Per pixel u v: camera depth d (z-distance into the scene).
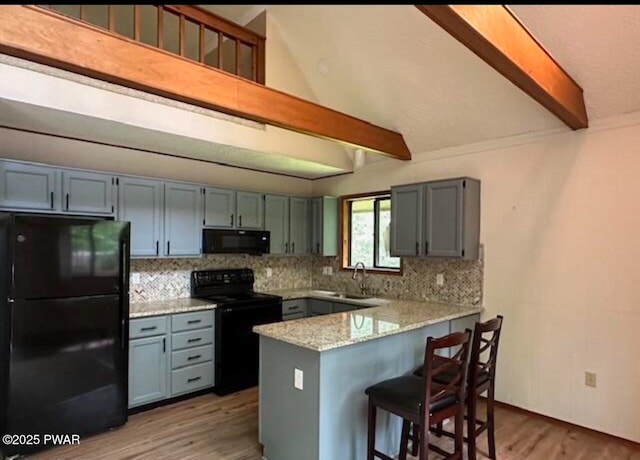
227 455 2.80
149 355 3.51
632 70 2.73
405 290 4.50
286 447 2.59
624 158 3.04
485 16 2.01
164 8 3.05
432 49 3.23
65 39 2.14
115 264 3.13
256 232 4.67
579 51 2.69
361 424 2.62
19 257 2.69
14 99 2.52
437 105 3.75
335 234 5.29
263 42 4.01
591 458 2.78
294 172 5.14
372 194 4.91
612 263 3.09
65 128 3.17
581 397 3.22
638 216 2.98
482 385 2.67
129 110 3.05
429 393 2.17
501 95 3.34
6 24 1.96
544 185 3.46
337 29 3.63
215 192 4.33
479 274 3.85
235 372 4.02
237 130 3.77
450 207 3.77
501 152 3.74
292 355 2.56
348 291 5.14
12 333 2.67
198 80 2.68
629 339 3.00
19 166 3.09
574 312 3.27
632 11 2.39
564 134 3.35
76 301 2.94
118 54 2.34
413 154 4.44
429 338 2.15
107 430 3.12
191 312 3.79
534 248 3.51
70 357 2.91
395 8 3.08
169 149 3.90
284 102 3.20
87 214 3.42
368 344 2.69
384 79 3.79
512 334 3.63
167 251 3.93
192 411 3.53
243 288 4.84
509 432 3.17
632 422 2.97
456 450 2.41
